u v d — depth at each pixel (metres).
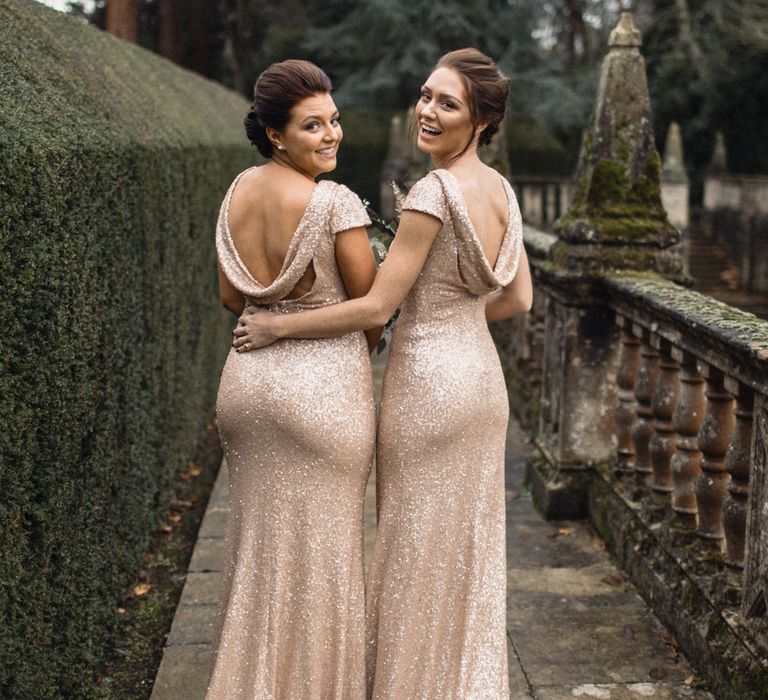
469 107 2.37
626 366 4.27
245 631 2.36
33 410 2.39
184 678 3.12
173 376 4.79
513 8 24.33
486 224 2.40
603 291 4.42
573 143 25.52
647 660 3.20
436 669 2.45
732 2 21.23
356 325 2.31
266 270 2.36
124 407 3.53
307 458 2.32
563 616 3.54
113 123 3.55
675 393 3.74
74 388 2.74
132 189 3.59
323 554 2.36
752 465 2.77
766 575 2.66
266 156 2.39
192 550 4.41
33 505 2.45
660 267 4.40
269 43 27.28
